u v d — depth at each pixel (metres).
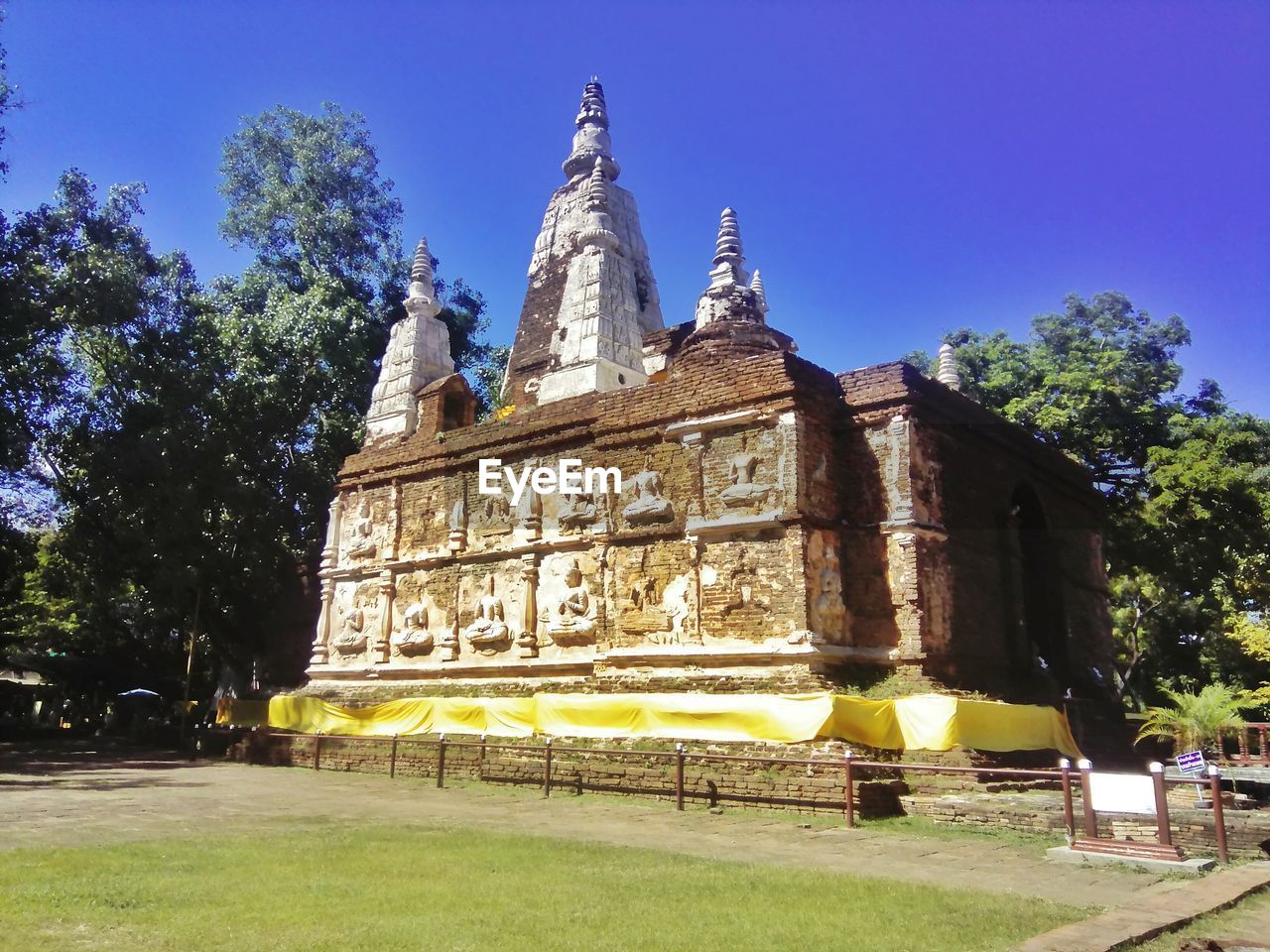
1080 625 23.58
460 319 39.78
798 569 16.17
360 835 10.80
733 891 7.91
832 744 13.62
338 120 37.81
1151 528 28.70
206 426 30.11
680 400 18.39
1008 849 10.59
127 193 30.36
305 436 32.88
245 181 37.66
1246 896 8.26
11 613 39.41
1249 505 26.30
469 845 10.15
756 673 16.11
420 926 6.61
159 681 42.03
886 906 7.40
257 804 14.16
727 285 20.28
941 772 11.75
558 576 20.06
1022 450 21.59
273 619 31.09
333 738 20.95
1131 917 7.18
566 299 22.81
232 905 7.14
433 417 24.78
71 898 7.23
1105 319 31.95
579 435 20.17
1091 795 10.20
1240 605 33.81
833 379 18.28
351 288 36.22
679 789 13.56
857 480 17.77
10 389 27.31
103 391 30.48
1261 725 19.27
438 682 21.64
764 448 17.05
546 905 7.33
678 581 17.61
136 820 12.20
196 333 30.83
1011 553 20.20
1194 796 12.43
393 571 23.66
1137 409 29.31
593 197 23.45
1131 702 37.00
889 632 16.80
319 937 6.27
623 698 16.11
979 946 6.35
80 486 30.02
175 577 28.17
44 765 22.16
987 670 18.42
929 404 18.12
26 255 27.25
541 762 16.59
